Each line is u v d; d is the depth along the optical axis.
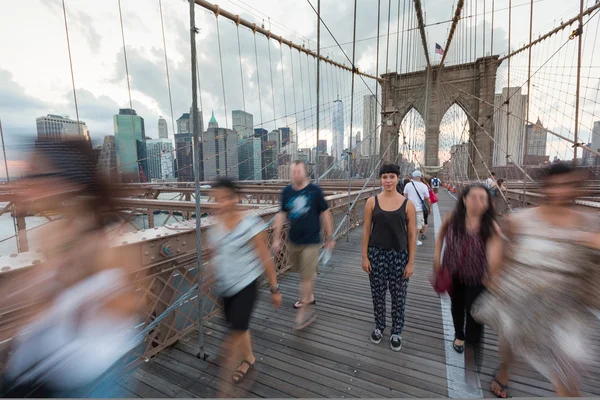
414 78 28.42
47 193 0.92
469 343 1.90
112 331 1.02
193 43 1.82
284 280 3.64
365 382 1.95
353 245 5.59
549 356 1.33
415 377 1.99
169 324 2.27
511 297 1.47
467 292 1.91
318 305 3.05
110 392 1.52
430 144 30.75
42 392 0.92
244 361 2.00
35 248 0.94
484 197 1.83
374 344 2.36
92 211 0.99
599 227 1.35
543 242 1.40
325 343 2.38
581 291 1.33
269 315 2.82
